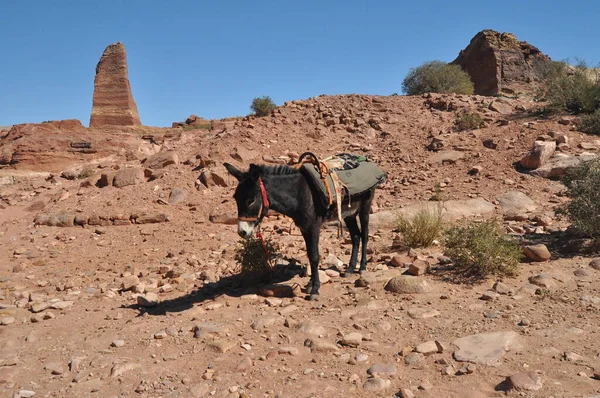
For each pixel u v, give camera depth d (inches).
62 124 1533.0
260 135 660.1
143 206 499.8
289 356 185.6
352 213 272.5
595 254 267.4
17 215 532.7
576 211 280.4
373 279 259.3
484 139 585.9
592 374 153.3
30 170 1016.9
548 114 633.0
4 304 275.7
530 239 310.0
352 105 767.7
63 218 485.7
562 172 458.3
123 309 258.8
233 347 197.0
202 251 384.5
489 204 418.9
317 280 251.0
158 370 181.5
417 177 515.2
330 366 175.5
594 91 613.3
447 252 277.0
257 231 276.8
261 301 250.5
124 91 2390.5
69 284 311.0
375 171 285.4
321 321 216.7
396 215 387.9
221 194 521.7
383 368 168.2
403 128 683.4
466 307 217.8
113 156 827.4
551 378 152.7
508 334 183.3
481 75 1847.9
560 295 218.8
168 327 221.8
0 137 1519.4
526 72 1820.9
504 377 156.9
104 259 386.0
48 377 182.7
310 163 249.4
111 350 202.5
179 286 290.2
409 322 207.8
